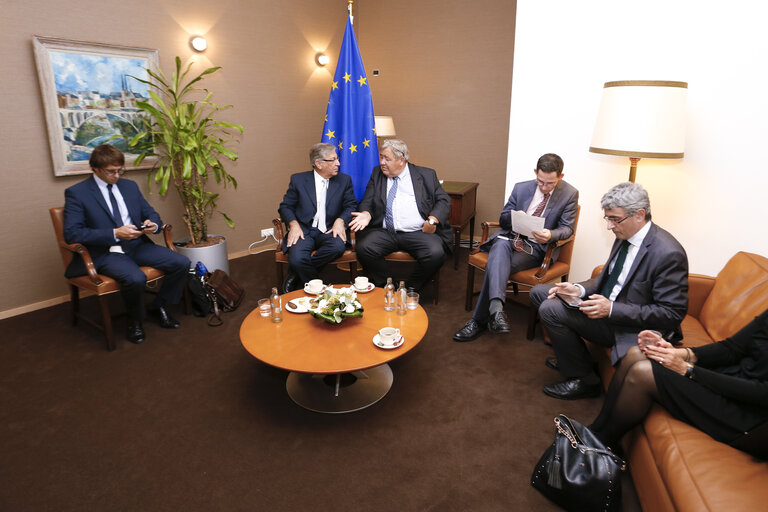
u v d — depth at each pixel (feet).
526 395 8.17
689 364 5.49
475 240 18.25
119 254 10.23
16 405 7.91
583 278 11.26
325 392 8.21
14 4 10.45
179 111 11.87
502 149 17.37
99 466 6.56
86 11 11.58
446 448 6.88
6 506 5.88
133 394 8.25
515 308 11.83
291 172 17.60
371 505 5.87
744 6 8.21
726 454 4.85
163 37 13.19
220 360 9.41
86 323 11.05
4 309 11.37
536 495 6.01
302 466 6.55
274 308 8.14
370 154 13.58
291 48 16.65
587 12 9.79
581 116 10.38
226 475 6.39
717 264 9.35
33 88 11.04
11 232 11.21
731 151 8.77
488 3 16.37
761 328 5.26
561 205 9.96
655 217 9.80
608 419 6.19
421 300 12.37
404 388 8.39
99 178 10.14
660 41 9.12
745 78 8.41
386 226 11.98
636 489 5.91
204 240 13.15
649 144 8.04
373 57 18.98
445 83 17.79
